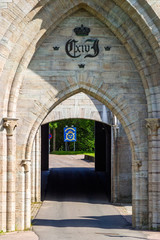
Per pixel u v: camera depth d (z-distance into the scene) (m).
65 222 30.33
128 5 25.72
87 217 32.72
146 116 27.47
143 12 25.73
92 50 27.53
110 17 26.80
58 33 27.41
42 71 27.30
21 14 25.50
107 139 52.91
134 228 27.42
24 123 27.11
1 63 25.56
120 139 40.50
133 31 26.59
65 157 89.25
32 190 40.62
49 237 24.14
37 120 27.28
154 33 25.72
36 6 25.77
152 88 26.97
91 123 105.69
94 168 65.69
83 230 26.77
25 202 26.97
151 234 25.02
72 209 36.50
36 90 27.25
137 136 27.45
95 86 27.50
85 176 56.19
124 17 26.53
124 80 27.55
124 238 23.75
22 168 26.84
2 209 25.83
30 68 27.27
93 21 27.50
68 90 27.53
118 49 27.58
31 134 27.22
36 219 31.64
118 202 40.19
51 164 72.94
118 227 28.08
